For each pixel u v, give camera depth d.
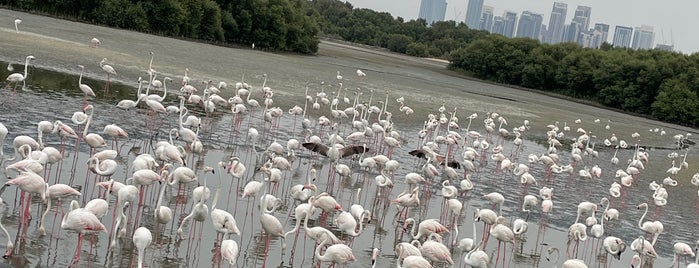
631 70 105.50
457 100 65.31
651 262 20.66
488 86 106.56
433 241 15.80
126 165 21.03
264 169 18.59
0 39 43.53
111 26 83.56
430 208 22.95
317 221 18.94
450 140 33.50
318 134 33.44
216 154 24.94
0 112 23.78
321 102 43.56
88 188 17.98
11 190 16.62
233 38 105.38
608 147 51.53
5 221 14.61
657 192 27.81
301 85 52.84
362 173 26.72
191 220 17.12
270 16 107.81
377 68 98.44
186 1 92.69
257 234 17.11
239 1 105.56
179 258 14.60
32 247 13.62
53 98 28.61
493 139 44.84
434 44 194.75
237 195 20.12
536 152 42.47
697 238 24.91
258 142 28.52
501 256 18.78
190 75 45.91
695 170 45.88
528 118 61.44
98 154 18.08
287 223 18.44
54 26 63.91
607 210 22.84
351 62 105.75
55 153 17.30
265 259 14.99
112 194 16.84
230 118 32.88
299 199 18.72
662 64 102.81
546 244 20.67
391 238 18.78
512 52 125.81
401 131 39.69
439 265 17.11
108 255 13.96
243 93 36.56
